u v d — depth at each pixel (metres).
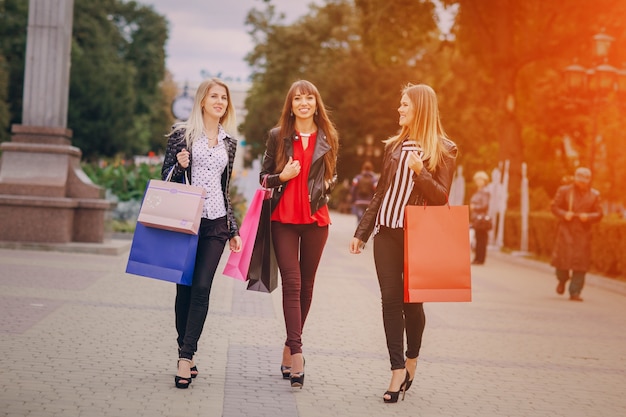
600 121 30.45
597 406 6.13
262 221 6.27
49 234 15.55
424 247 5.79
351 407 5.64
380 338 8.51
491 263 21.20
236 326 8.68
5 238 15.48
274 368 6.74
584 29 28.67
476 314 10.98
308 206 6.19
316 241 6.30
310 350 7.65
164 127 73.31
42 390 5.48
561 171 38.91
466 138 49.41
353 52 64.19
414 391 6.30
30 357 6.45
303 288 6.35
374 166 63.78
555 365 7.73
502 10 30.02
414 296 5.77
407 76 62.88
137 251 5.93
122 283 11.48
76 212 16.08
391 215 5.96
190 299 6.22
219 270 14.38
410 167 5.80
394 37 32.25
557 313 11.70
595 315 11.77
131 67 59.31
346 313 10.20
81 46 56.41
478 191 20.53
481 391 6.43
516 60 30.31
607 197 30.72
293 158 6.25
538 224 22.39
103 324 8.16
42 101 16.00
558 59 33.59
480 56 32.75
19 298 9.34
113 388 5.68
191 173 6.09
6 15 53.12
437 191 5.89
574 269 13.59
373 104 63.03
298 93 6.26
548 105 38.56
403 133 6.16
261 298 11.13
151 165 23.81
